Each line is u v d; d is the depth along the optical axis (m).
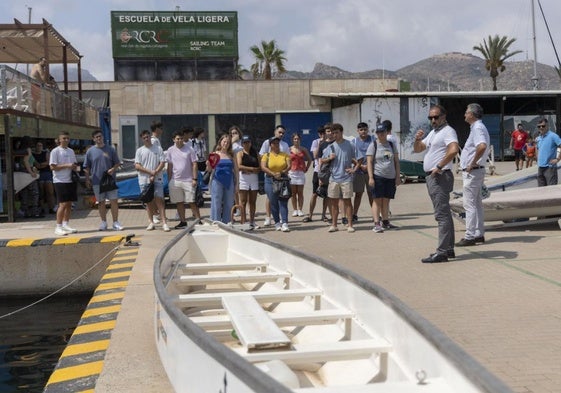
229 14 44.03
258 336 4.59
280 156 13.16
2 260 12.20
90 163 13.74
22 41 23.02
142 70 43.88
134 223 15.34
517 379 4.76
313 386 4.79
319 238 12.15
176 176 13.73
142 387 4.86
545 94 35.91
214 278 6.85
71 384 4.96
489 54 68.69
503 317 6.42
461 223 13.45
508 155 38.53
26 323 10.28
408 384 3.36
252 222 13.56
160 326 5.15
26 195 16.47
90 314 7.17
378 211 12.58
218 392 3.44
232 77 44.41
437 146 9.20
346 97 37.03
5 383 7.26
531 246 10.27
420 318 3.87
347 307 5.46
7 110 15.17
